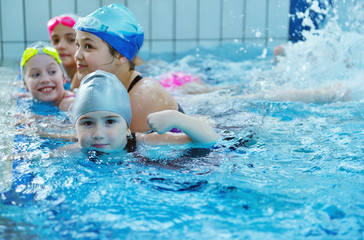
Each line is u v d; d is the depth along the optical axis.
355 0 3.56
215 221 1.14
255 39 4.87
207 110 2.51
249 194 1.31
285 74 3.41
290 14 4.66
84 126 1.72
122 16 2.04
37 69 2.58
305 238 1.05
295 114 2.35
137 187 1.36
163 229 1.09
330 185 1.37
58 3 4.67
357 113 2.34
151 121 1.72
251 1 4.79
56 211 1.19
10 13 4.61
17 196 1.28
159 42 4.90
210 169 1.54
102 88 1.71
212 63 4.27
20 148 1.76
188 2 4.82
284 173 1.49
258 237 1.05
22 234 1.05
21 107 2.56
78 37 2.03
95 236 1.05
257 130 2.05
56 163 1.58
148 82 2.09
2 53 4.67
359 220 1.14
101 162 1.60
